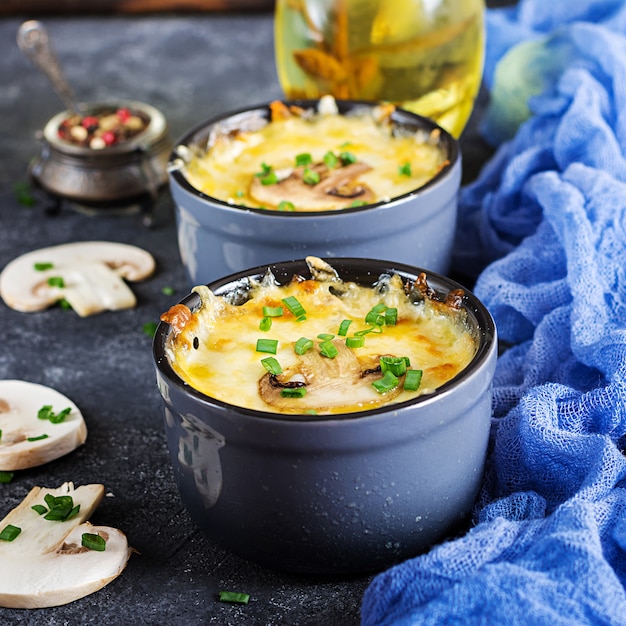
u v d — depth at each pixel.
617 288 0.61
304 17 0.70
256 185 0.65
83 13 1.00
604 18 0.78
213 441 0.53
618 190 0.63
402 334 0.56
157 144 0.74
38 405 0.62
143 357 0.66
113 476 0.60
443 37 0.69
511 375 0.62
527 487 0.57
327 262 0.58
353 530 0.53
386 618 0.52
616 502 0.54
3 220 0.75
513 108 0.75
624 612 0.51
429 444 0.52
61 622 0.54
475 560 0.52
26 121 0.85
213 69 0.90
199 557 0.56
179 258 0.72
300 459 0.52
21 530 0.56
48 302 0.69
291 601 0.54
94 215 0.76
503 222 0.68
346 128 0.69
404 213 0.61
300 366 0.55
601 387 0.59
